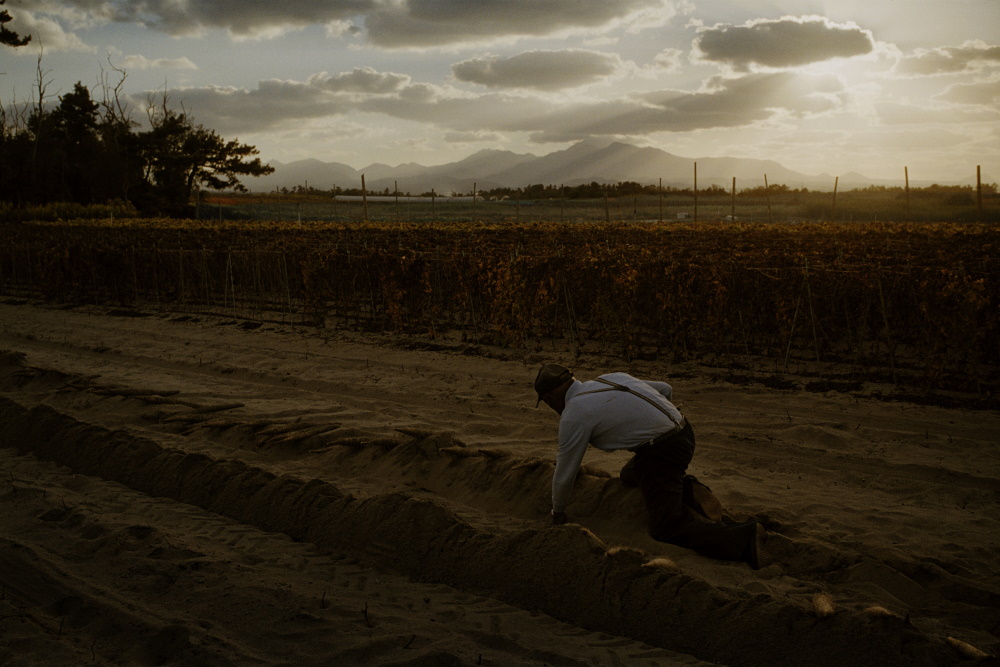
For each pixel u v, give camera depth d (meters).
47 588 3.86
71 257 17.69
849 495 5.33
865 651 3.04
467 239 20.42
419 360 10.43
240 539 4.66
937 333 8.16
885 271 9.91
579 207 75.25
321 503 4.88
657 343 10.99
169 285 17.55
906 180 39.34
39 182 53.38
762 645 3.21
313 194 91.75
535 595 3.83
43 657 3.17
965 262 11.20
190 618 3.53
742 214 59.06
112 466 5.92
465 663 3.08
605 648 3.35
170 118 61.50
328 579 4.12
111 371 9.89
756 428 7.09
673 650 3.37
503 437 6.88
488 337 11.76
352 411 7.78
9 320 15.33
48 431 6.53
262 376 9.66
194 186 63.16
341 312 14.84
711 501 4.38
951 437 6.66
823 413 7.57
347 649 3.19
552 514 4.59
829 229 25.80
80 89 64.69
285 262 14.59
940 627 3.40
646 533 4.48
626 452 6.41
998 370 8.77
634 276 10.00
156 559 4.21
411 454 5.84
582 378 9.27
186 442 6.48
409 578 4.20
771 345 10.44
